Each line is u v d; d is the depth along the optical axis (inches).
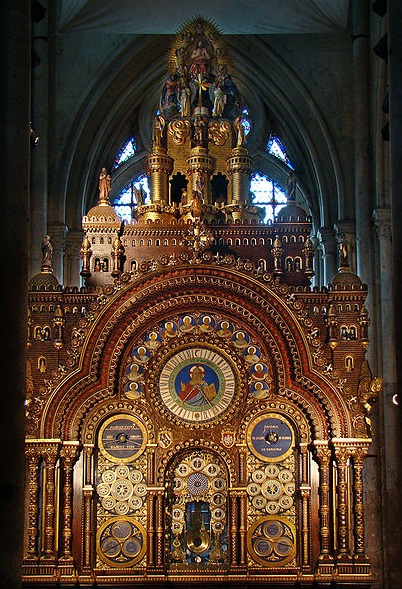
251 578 809.5
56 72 1193.4
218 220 900.0
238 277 844.0
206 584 810.8
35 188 1111.0
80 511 824.3
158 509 825.5
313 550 818.8
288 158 1344.7
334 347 848.9
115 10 1125.1
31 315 856.9
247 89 1334.9
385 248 1056.8
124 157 1343.5
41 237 1102.4
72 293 862.5
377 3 687.1
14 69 602.5
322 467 826.8
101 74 1198.3
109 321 838.5
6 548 559.8
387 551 1004.6
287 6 1119.0
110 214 899.4
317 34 1219.9
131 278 843.4
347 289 859.4
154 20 1128.2
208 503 837.2
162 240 893.2
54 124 1181.1
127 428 844.0
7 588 555.5
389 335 1041.5
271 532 828.0
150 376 847.7
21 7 609.0
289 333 837.8
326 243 1197.1
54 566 805.9
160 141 948.0
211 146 955.3
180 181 952.9
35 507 816.3
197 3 1118.4
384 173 1069.8
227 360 850.1
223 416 842.2
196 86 983.0
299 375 832.3
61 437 827.4
